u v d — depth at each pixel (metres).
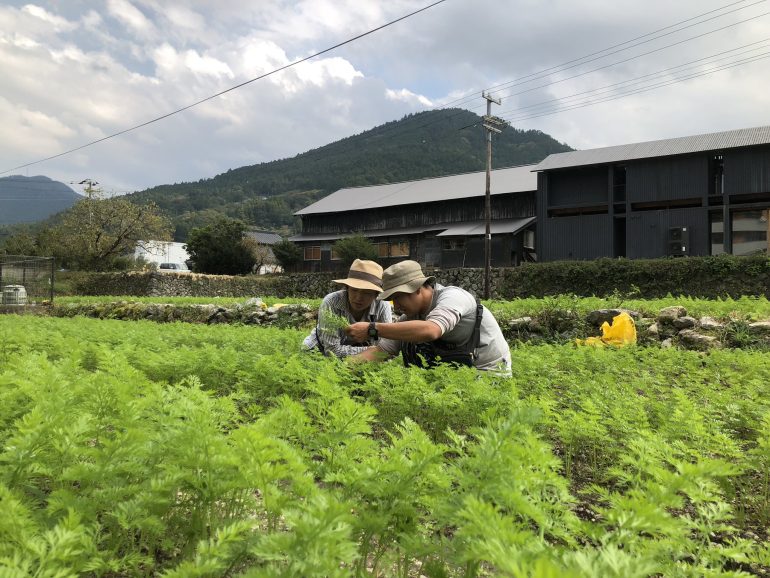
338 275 38.19
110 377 2.62
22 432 1.91
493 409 2.08
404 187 50.16
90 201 46.78
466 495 1.55
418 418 3.90
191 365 4.50
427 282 4.61
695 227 29.67
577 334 10.28
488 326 4.68
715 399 4.15
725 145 29.00
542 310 11.19
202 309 16.80
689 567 1.64
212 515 1.91
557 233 33.69
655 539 1.80
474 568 1.53
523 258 38.25
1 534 1.41
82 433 2.08
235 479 1.80
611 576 1.08
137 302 20.02
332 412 2.32
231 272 49.28
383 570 1.92
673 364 6.61
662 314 10.10
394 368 4.04
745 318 9.82
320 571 1.18
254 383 4.10
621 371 5.93
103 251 46.78
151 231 50.22
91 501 1.71
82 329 8.42
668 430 3.31
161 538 2.00
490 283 29.39
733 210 29.39
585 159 33.47
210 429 1.98
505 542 1.22
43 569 1.29
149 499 1.72
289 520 1.31
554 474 1.83
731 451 3.02
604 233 32.09
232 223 50.22
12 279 23.80
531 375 4.87
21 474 1.85
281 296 40.12
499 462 1.69
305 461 2.06
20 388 2.83
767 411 3.75
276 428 2.33
